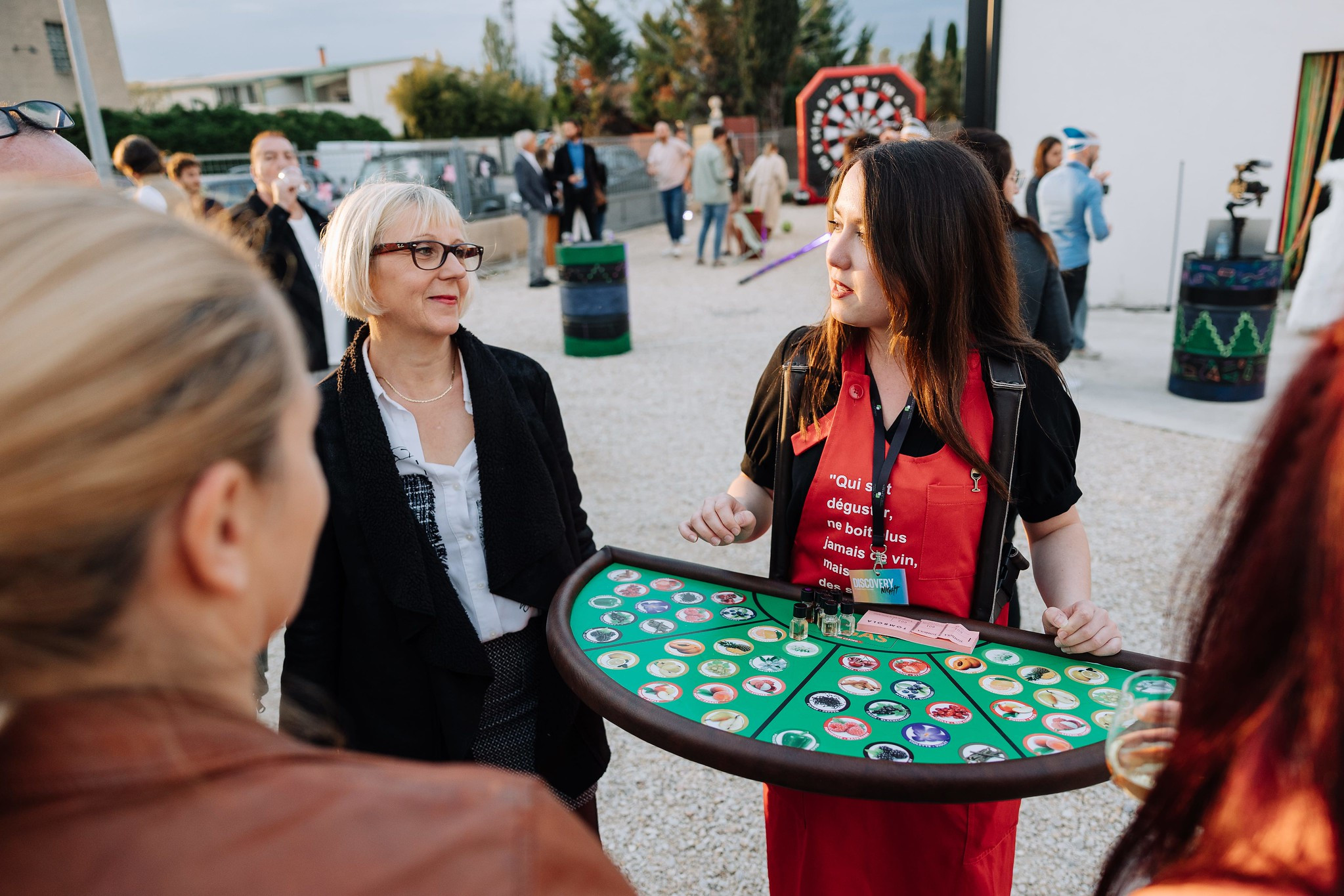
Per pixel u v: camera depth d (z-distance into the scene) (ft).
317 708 5.66
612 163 65.46
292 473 1.92
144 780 1.62
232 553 1.78
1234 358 20.83
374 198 5.52
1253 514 1.78
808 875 5.12
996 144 10.34
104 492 1.52
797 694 4.51
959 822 4.75
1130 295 32.42
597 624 5.34
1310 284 14.78
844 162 5.20
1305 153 30.40
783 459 5.66
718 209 44.98
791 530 5.74
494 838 1.73
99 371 1.53
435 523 5.82
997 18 31.04
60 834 1.58
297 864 1.63
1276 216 30.37
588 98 138.51
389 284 5.51
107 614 1.61
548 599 6.00
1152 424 19.76
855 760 3.80
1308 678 1.62
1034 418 5.16
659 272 44.39
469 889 1.67
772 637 5.14
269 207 12.58
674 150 48.14
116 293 1.61
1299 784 1.65
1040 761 3.78
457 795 1.80
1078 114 31.19
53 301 1.56
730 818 8.57
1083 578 5.23
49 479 1.48
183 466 1.62
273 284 1.98
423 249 5.48
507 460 5.89
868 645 5.01
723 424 20.63
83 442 1.50
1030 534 5.67
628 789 9.02
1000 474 5.07
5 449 1.47
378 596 5.61
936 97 128.57
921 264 4.78
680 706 4.41
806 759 3.83
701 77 121.19
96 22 75.31
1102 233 21.33
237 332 1.75
